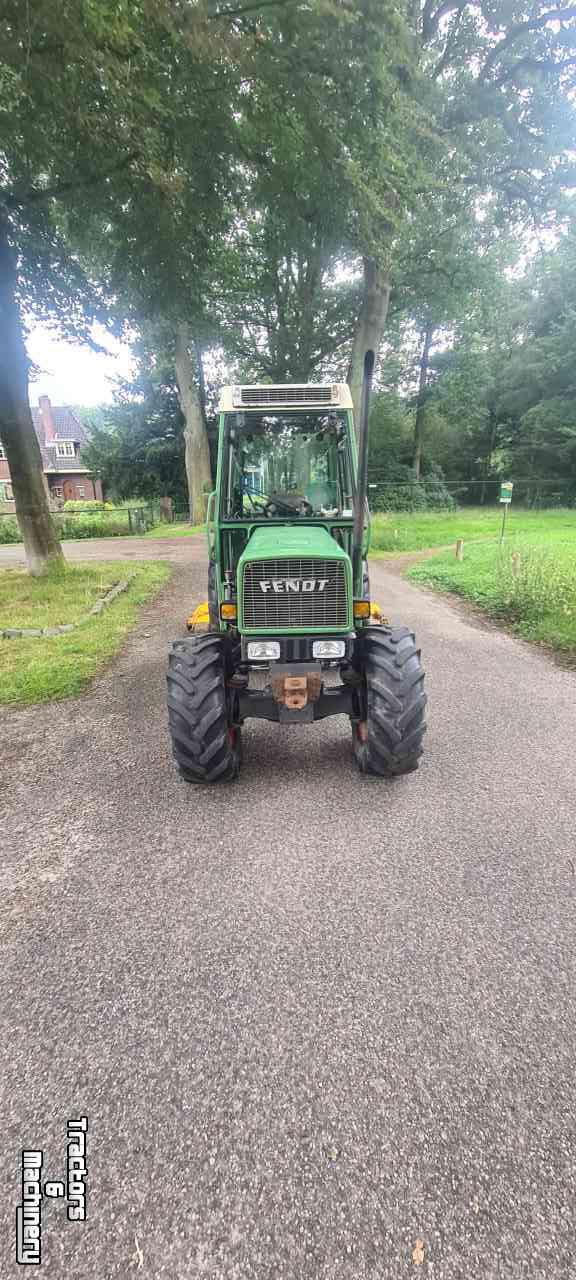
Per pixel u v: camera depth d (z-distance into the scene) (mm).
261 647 3676
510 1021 2230
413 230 12445
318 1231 1624
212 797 3791
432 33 14109
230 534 4531
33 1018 2273
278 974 2449
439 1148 1816
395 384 34031
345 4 5664
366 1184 1728
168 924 2738
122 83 5426
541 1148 1812
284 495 4680
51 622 8062
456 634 7699
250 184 8930
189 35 5188
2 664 6422
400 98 7430
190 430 24328
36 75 5598
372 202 7820
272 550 3648
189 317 10703
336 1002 2314
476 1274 1530
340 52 6117
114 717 5074
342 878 3018
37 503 10789
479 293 19250
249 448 4625
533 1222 1637
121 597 9742
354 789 3854
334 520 4465
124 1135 1871
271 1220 1649
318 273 21094
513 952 2547
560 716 5039
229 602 3850
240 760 4109
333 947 2584
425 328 31422
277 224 10922
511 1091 1979
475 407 31641
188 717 3602
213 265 10750
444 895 2887
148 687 5758
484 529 19500
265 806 3674
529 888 2934
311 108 6605
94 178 7836
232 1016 2264
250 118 6953
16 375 9977
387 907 2814
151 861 3182
